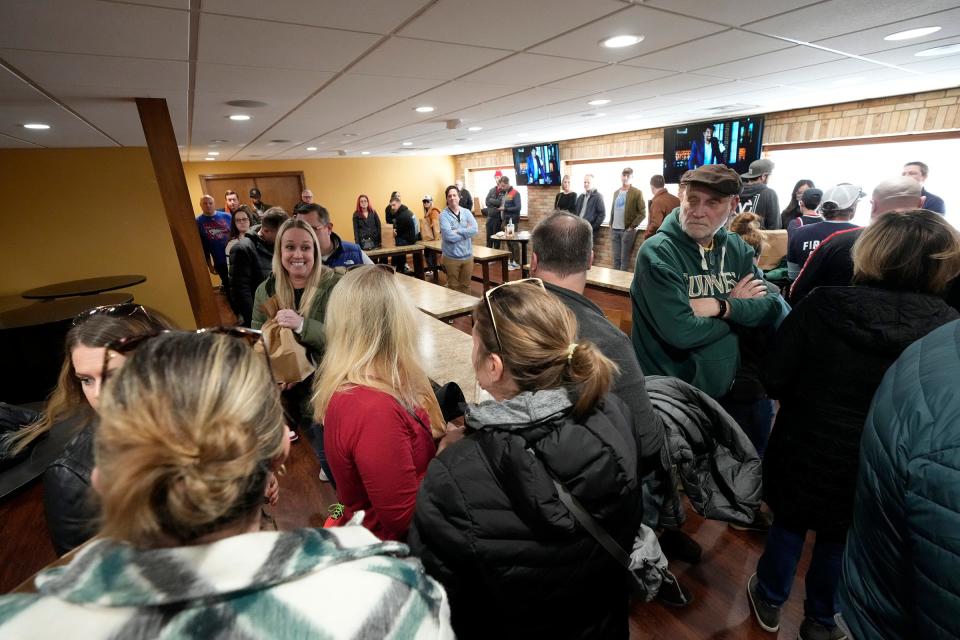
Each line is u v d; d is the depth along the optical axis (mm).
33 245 3881
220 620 302
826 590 1193
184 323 4527
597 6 1479
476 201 10008
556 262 1065
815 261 1773
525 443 618
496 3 1396
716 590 1553
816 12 1644
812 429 1083
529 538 616
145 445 320
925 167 3160
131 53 1662
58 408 944
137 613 297
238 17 1382
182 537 332
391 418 866
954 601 479
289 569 333
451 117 4047
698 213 1382
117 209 4105
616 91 3172
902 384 620
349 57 1918
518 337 690
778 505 1212
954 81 3301
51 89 2092
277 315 1609
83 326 852
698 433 1165
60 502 703
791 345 1096
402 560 410
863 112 4129
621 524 669
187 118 3262
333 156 8641
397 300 948
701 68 2559
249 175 8477
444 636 396
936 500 500
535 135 6484
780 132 4797
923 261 906
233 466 334
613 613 768
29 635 283
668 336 1378
